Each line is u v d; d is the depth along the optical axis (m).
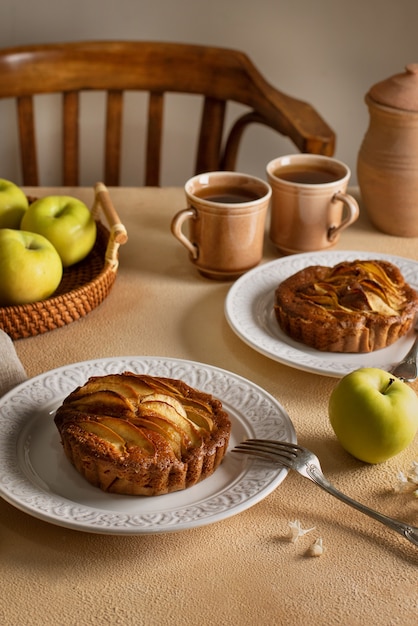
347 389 0.89
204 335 1.06
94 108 1.73
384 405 0.88
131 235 1.22
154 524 0.81
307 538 0.84
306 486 0.88
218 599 0.79
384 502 0.87
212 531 0.84
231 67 1.52
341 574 0.81
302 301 1.04
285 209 1.16
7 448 0.88
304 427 0.94
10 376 0.95
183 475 0.85
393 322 1.02
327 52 1.76
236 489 0.85
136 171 1.82
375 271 1.07
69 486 0.86
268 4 1.70
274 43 1.74
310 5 1.71
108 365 0.97
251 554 0.82
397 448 0.88
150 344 1.04
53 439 0.90
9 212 1.14
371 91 1.20
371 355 1.02
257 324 1.06
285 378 1.00
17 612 0.78
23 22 1.65
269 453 0.88
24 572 0.81
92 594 0.79
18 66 1.48
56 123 1.73
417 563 0.82
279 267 1.14
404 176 1.19
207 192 1.15
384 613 0.79
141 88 1.55
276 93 1.47
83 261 1.15
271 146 1.83
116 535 0.83
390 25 1.75
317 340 1.02
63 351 1.02
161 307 1.10
